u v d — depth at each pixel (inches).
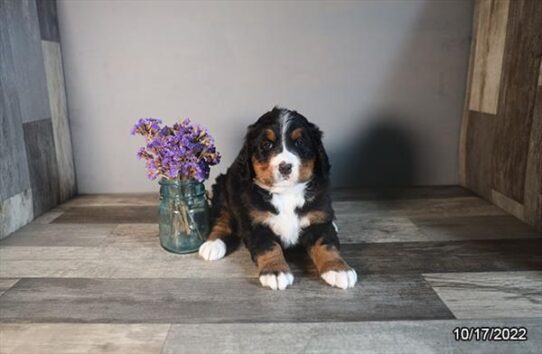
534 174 66.6
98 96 86.9
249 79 86.2
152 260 58.8
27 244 64.4
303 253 60.6
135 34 84.0
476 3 82.3
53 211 79.4
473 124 84.0
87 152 89.5
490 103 78.0
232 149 89.3
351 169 91.0
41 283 52.7
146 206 82.0
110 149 89.4
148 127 58.8
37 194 76.2
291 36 84.4
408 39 84.8
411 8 83.4
